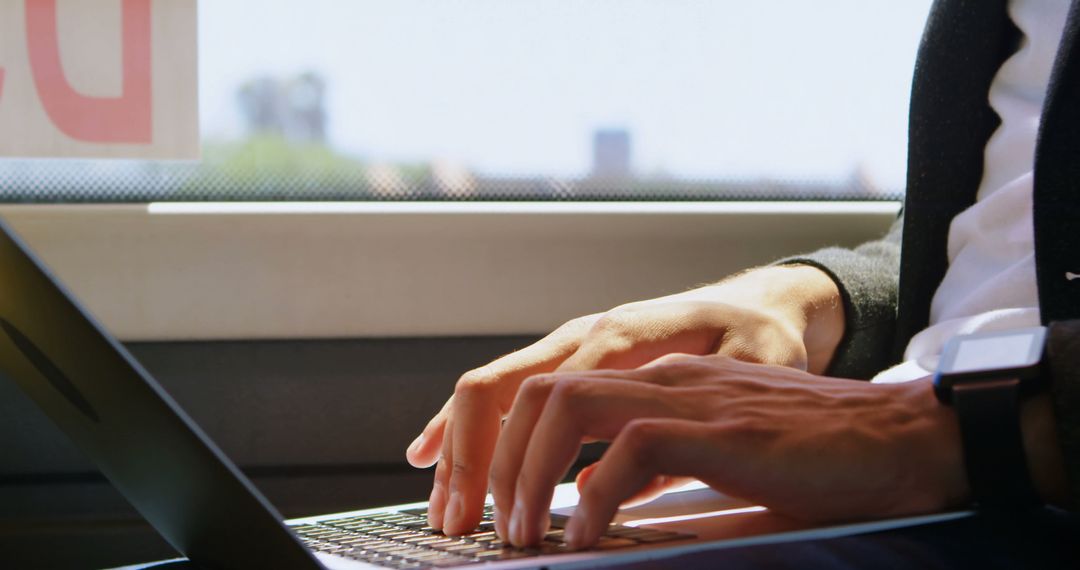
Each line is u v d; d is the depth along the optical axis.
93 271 0.89
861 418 0.46
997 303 0.68
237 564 0.42
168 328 0.91
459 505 0.52
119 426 0.38
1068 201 0.56
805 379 0.50
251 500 0.38
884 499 0.45
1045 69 0.73
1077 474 0.42
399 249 0.94
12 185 0.89
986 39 0.76
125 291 0.90
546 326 0.97
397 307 0.94
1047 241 0.56
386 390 0.91
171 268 0.91
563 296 0.97
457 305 0.95
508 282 0.96
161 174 0.91
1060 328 0.45
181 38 0.89
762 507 0.47
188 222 0.90
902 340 0.77
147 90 0.89
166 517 0.42
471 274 0.95
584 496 0.43
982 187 0.77
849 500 0.44
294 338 0.93
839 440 0.45
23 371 0.40
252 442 0.88
